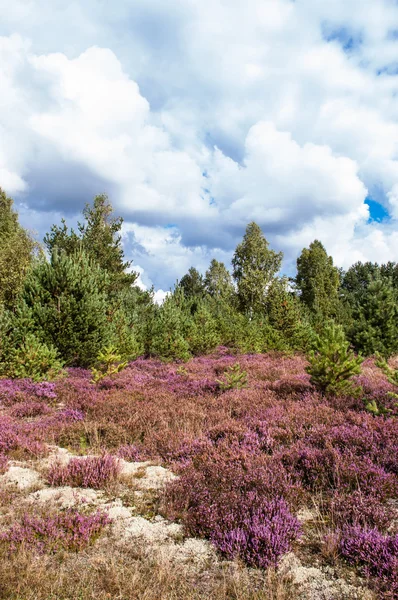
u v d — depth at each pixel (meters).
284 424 7.21
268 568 3.24
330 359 9.50
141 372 14.62
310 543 3.75
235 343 22.88
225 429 7.11
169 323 18.45
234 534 3.65
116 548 3.67
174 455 6.22
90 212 28.23
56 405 9.57
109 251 27.38
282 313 21.98
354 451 5.66
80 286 14.21
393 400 8.20
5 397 9.59
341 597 2.95
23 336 12.23
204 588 3.08
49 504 4.49
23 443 6.44
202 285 74.38
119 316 17.61
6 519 4.14
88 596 2.92
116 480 5.22
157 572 3.21
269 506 4.09
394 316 18.02
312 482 5.07
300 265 65.75
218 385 11.48
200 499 4.45
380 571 3.15
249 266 53.81
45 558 3.40
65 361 13.59
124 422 7.73
